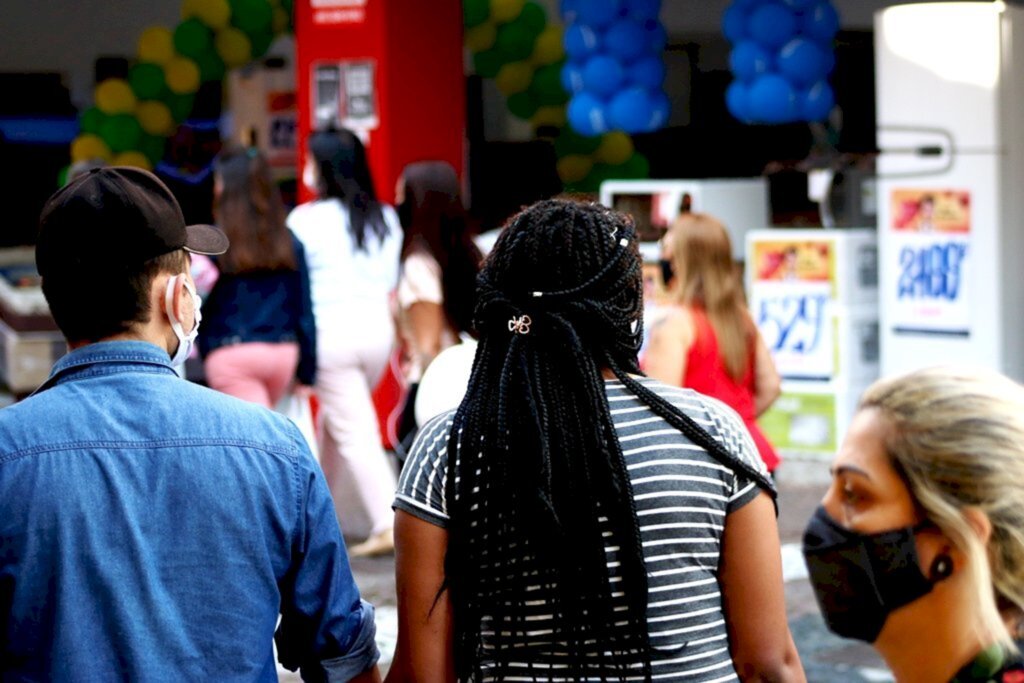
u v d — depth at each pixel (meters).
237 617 5.03
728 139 31.50
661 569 5.10
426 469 5.34
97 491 4.96
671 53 31.12
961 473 4.18
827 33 20.75
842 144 29.02
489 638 5.25
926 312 20.48
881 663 12.36
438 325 14.57
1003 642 4.21
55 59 32.75
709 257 11.95
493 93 30.97
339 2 21.47
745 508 5.24
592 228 5.37
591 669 5.13
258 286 14.55
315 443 16.61
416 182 14.53
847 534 4.37
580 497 5.09
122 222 5.14
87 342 5.24
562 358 5.25
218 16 25.81
